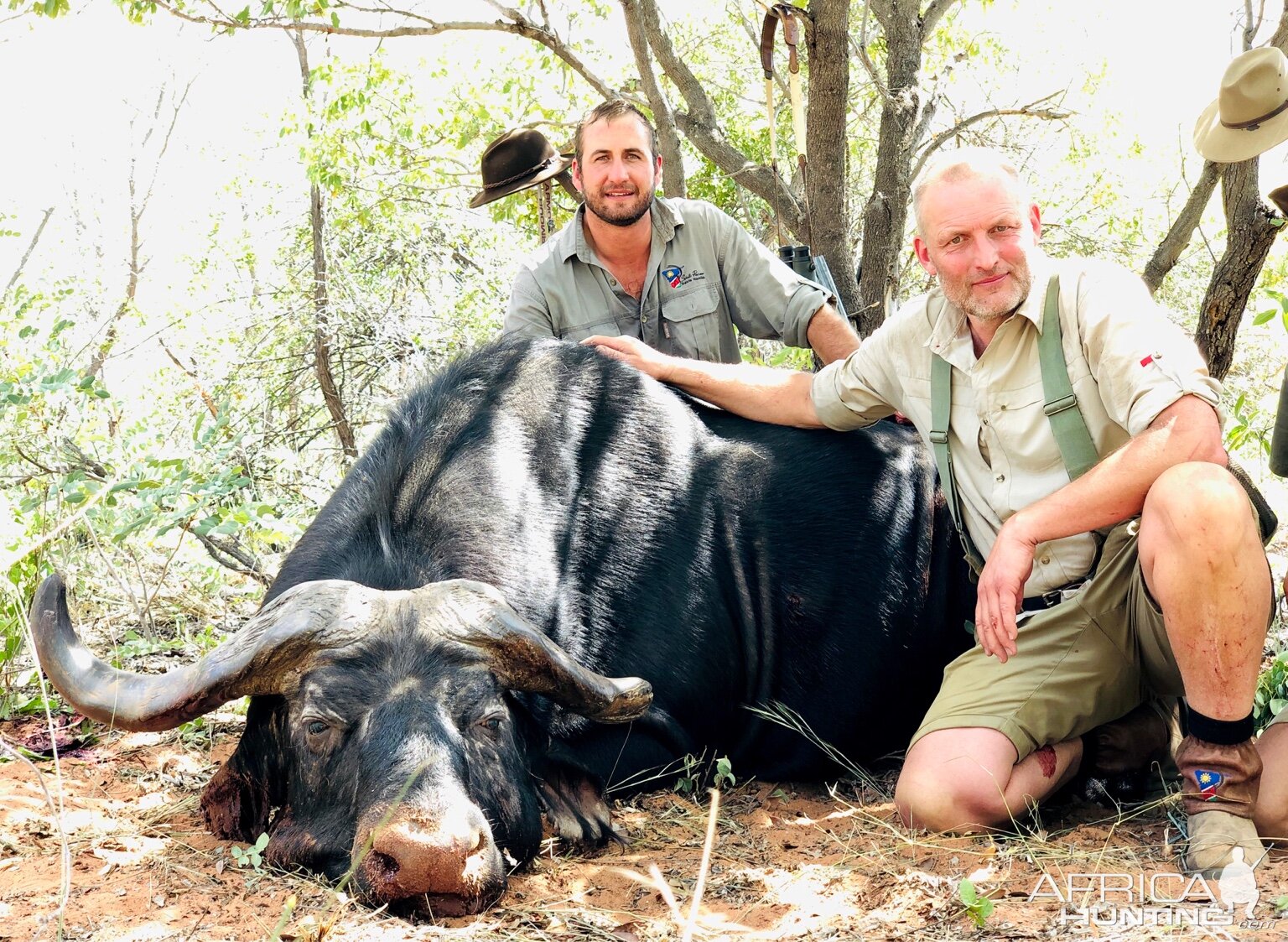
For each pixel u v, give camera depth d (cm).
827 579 471
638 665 430
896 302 827
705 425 489
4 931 298
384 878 307
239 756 370
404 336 1031
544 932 307
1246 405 659
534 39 888
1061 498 355
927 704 492
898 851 360
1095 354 374
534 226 1253
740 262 602
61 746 460
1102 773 411
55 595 362
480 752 342
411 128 1157
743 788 448
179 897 323
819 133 735
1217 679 329
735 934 306
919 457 499
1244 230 567
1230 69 472
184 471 562
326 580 354
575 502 435
